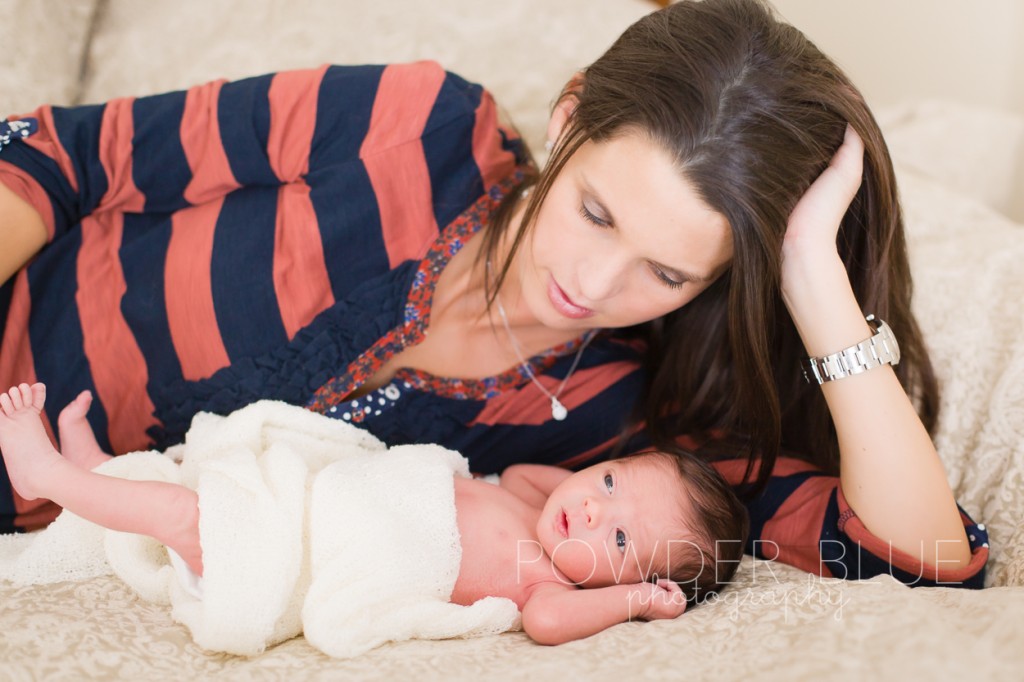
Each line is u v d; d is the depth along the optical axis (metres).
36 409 1.11
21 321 1.32
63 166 1.32
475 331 1.37
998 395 1.42
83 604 1.09
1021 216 2.45
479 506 1.30
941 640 0.85
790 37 1.15
